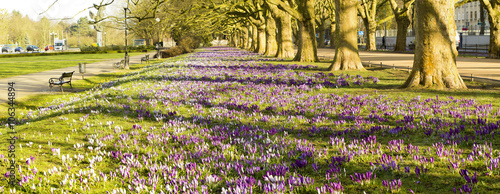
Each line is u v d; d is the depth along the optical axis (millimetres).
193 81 16891
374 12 54375
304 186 4367
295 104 10453
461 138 6047
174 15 27391
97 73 27984
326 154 5590
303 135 7020
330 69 21156
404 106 9430
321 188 4016
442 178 4453
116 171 5117
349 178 4621
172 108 10203
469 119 7547
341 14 20594
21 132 7898
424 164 4895
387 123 7707
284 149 5902
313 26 28812
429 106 9320
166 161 5574
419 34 12500
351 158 5293
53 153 5988
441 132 6602
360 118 8141
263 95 12211
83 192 4414
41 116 10188
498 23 29328
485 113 8055
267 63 28281
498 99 10047
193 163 5227
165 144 6496
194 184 4449
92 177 4945
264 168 4996
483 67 20406
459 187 4172
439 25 12172
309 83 15070
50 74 26641
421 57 12570
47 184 4730
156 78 18938
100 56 60156
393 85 13859
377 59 30047
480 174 4488
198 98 11805
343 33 20641
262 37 52906
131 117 9219
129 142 6801
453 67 12367
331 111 9250
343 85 14609
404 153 5555
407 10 45281
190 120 8570
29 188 4559
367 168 4949
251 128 7539
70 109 10562
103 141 6859
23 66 35688
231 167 5109
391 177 4582
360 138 6602
